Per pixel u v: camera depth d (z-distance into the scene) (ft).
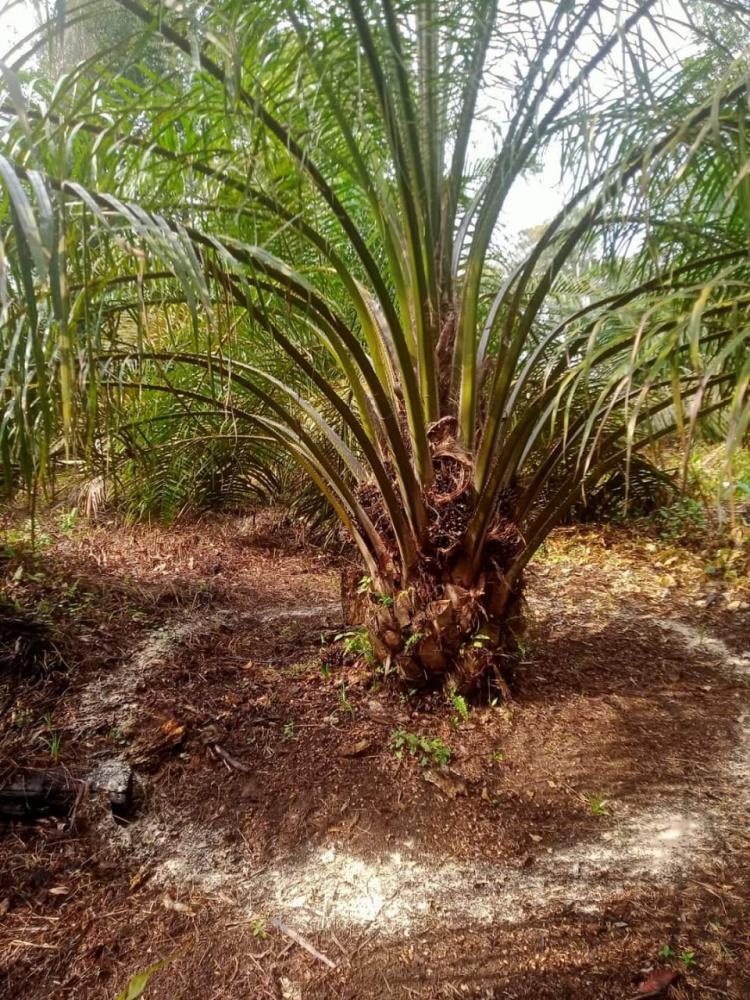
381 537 7.63
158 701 7.58
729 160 5.70
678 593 12.44
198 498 14.25
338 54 5.79
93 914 5.02
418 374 7.20
